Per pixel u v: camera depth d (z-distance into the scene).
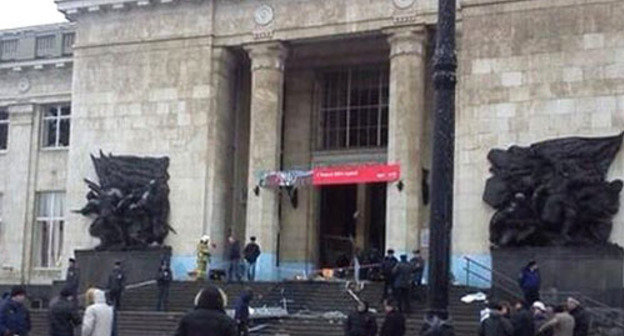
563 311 22.33
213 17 46.28
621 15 37.94
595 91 38.00
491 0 40.28
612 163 37.28
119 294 39.12
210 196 45.31
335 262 46.88
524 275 32.00
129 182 46.50
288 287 39.28
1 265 55.09
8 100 56.19
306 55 47.34
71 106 51.50
